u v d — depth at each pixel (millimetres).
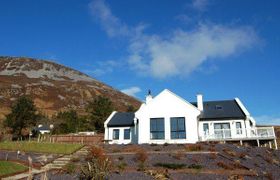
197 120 36656
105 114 56312
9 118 51094
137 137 38625
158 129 35781
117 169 21656
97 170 18734
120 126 41969
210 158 24812
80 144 32781
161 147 29969
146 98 40406
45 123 63906
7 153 28016
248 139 35812
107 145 32656
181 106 35781
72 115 62719
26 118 51344
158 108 36438
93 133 47000
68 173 20859
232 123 37281
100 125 56156
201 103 40594
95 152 24797
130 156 25797
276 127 67750
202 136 36781
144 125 36250
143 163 23547
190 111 35375
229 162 23609
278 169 23438
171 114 35844
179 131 35094
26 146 31547
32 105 53938
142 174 20453
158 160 24344
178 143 33750
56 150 29359
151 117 36344
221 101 43031
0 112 84250
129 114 45156
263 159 26562
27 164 23219
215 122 37844
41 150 29469
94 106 58094
